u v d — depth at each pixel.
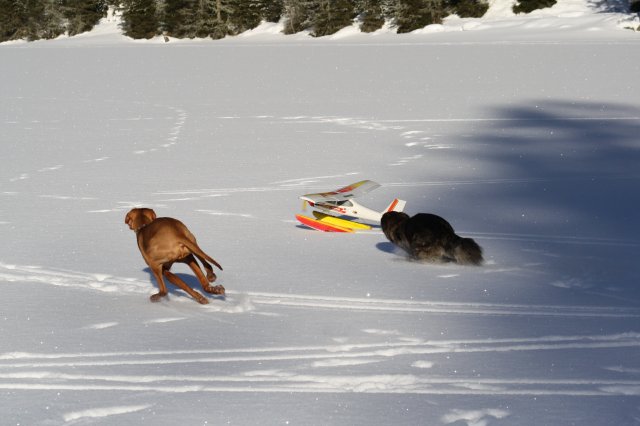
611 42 78.56
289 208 18.20
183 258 11.06
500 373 8.12
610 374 8.07
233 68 66.81
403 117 35.12
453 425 6.86
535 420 6.95
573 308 10.58
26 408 7.32
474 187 20.58
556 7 117.94
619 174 22.08
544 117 34.22
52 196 19.72
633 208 17.69
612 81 46.88
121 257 13.80
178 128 33.09
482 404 7.30
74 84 56.28
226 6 148.50
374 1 128.88
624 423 6.88
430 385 7.82
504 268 12.86
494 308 10.63
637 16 99.19
